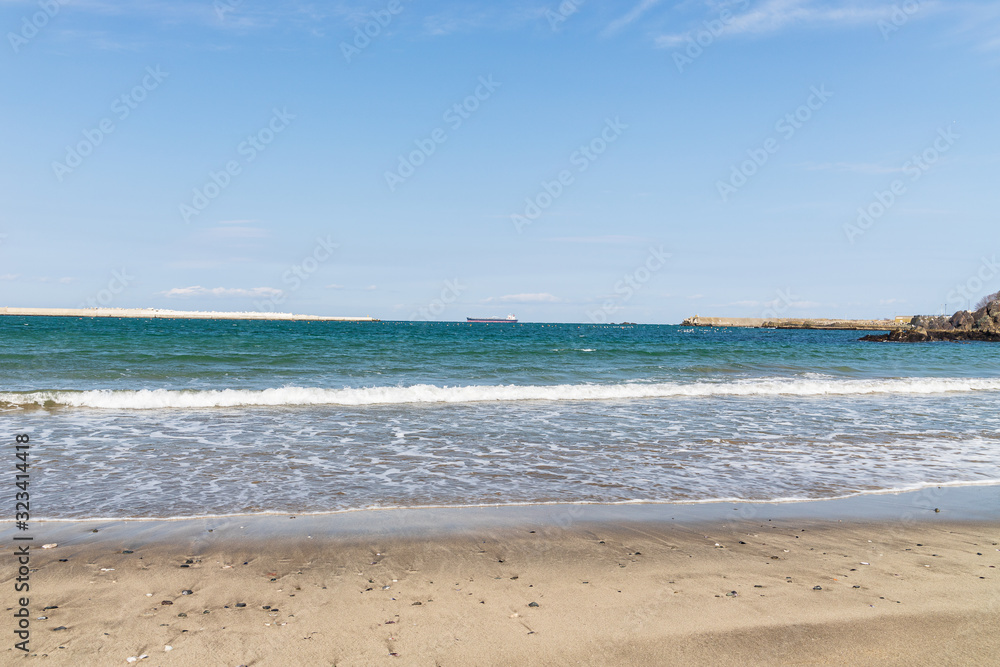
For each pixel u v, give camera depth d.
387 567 5.38
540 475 9.04
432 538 6.17
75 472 8.66
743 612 4.61
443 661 3.83
